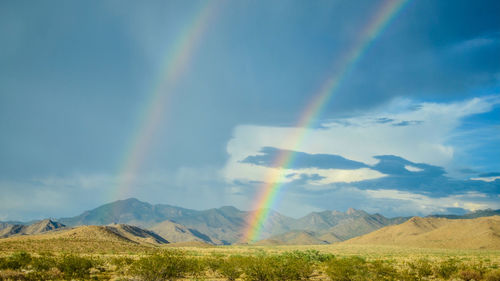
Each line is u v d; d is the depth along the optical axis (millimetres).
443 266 56281
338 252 157250
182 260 47469
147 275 43469
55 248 117375
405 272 52438
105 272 56844
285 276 49906
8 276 44250
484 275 51438
